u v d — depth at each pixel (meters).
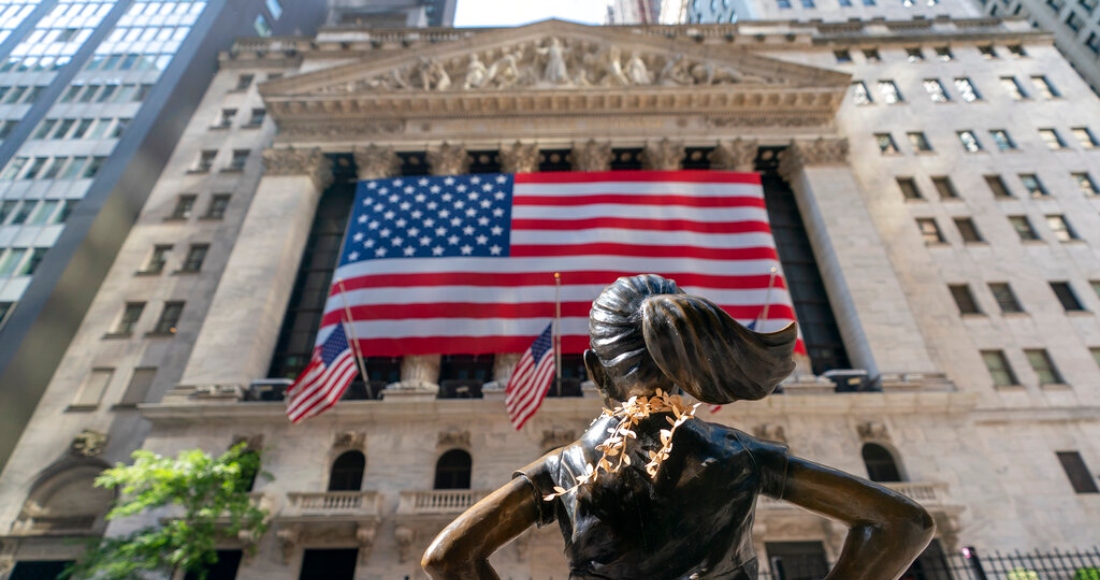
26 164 30.41
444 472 19.75
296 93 30.31
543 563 17.47
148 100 32.22
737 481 1.79
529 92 29.75
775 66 30.84
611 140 29.27
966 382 22.44
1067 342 23.27
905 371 21.83
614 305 2.02
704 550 1.69
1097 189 27.83
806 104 30.06
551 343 17.06
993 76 32.88
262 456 19.69
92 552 15.80
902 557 1.74
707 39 35.47
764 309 21.42
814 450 19.75
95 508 20.92
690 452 1.79
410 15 62.62
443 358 23.89
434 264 22.89
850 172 28.03
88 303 25.59
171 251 27.73
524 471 2.07
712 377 1.58
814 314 25.58
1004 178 28.36
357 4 62.66
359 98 29.84
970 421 20.52
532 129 29.91
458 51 32.41
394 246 23.64
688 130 29.81
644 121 30.23
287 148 29.20
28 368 22.81
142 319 25.33
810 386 21.17
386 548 17.86
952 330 23.77
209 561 16.22
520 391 16.45
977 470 19.44
